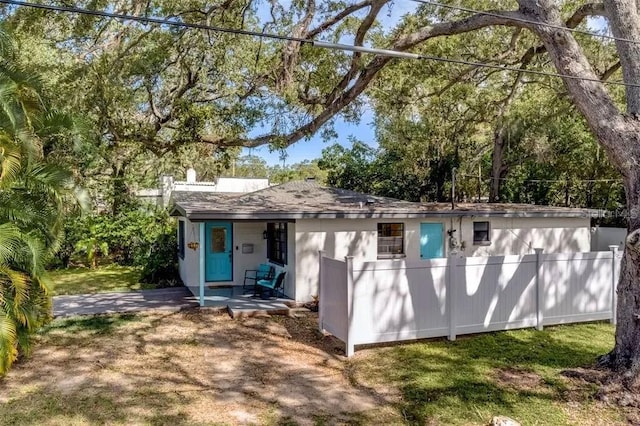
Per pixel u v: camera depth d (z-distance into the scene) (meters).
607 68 13.52
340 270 8.09
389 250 13.20
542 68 14.66
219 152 13.08
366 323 7.88
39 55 9.50
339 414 5.64
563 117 18.59
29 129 7.22
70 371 7.05
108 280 15.30
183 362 7.47
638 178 6.25
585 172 21.06
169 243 16.03
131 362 7.46
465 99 19.19
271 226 13.55
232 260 13.76
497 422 5.12
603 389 6.02
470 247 14.48
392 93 13.96
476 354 7.67
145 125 13.12
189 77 12.76
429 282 8.31
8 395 6.16
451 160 22.69
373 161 24.62
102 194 19.58
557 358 7.42
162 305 11.16
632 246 6.10
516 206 16.91
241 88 12.69
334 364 7.37
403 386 6.45
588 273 9.59
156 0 10.75
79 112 10.32
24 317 7.16
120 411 5.71
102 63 10.72
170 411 5.71
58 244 8.29
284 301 11.53
